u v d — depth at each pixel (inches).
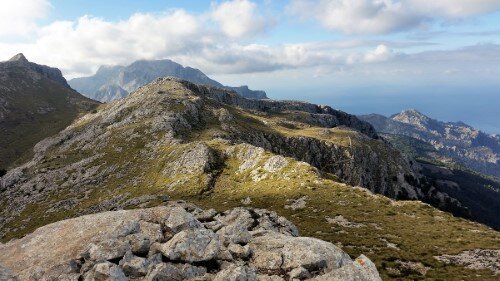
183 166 5324.8
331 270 871.1
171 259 878.4
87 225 1069.1
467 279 1683.1
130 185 5452.8
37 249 994.7
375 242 2235.5
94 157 6998.0
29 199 6033.5
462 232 2427.4
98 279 770.2
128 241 912.9
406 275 1744.6
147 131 7529.5
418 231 2455.7
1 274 751.1
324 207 3112.7
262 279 838.5
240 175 4736.7
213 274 855.1
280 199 3499.0
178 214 1066.1
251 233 1098.1
